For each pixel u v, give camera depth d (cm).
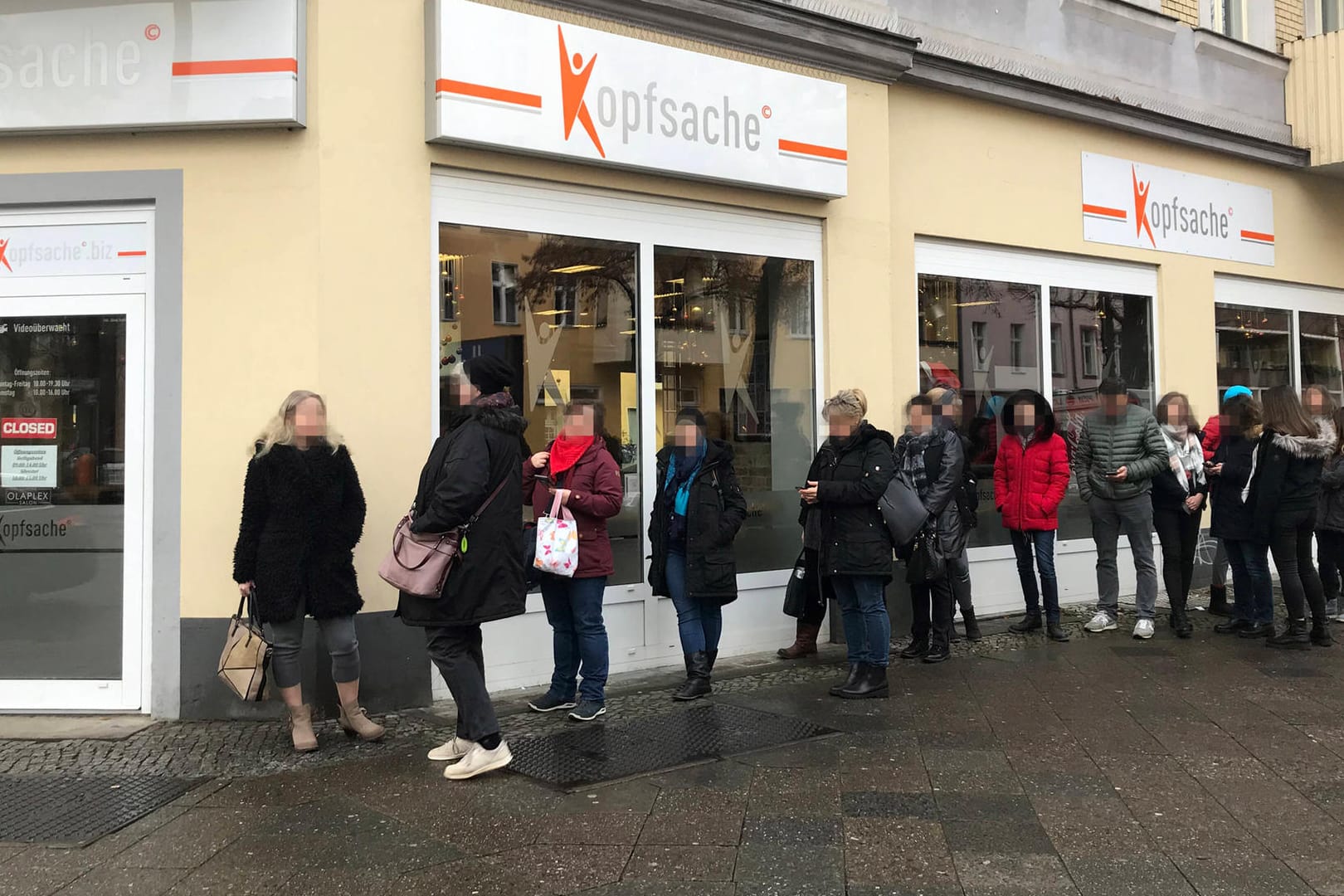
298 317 579
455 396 627
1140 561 805
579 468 569
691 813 438
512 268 658
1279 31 1162
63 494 594
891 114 844
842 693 623
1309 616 900
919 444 700
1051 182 947
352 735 545
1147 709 599
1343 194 1223
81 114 573
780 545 781
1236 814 437
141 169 586
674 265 730
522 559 486
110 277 594
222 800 457
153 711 585
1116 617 828
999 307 923
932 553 699
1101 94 974
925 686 653
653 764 501
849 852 397
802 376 791
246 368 581
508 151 636
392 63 602
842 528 620
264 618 502
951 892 363
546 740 541
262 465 505
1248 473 788
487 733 479
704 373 744
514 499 484
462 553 470
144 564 590
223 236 584
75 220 595
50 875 383
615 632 694
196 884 375
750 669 711
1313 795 459
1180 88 1049
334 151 583
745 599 759
